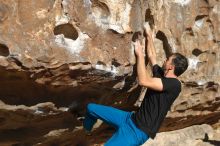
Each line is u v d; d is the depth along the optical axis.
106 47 2.76
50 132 3.08
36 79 2.57
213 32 3.78
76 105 2.96
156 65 2.99
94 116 2.93
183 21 3.46
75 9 2.61
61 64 2.57
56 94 2.78
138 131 2.83
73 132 3.23
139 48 2.89
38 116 2.83
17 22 2.41
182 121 4.05
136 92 3.22
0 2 2.33
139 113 2.86
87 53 2.67
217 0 3.78
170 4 3.37
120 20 2.81
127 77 2.95
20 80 2.56
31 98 2.72
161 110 2.83
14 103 2.68
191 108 3.90
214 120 4.49
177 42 3.43
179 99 3.71
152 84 2.80
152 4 3.09
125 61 2.85
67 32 2.64
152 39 3.09
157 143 4.05
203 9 3.66
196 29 3.65
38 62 2.48
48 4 2.50
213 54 3.82
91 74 2.74
